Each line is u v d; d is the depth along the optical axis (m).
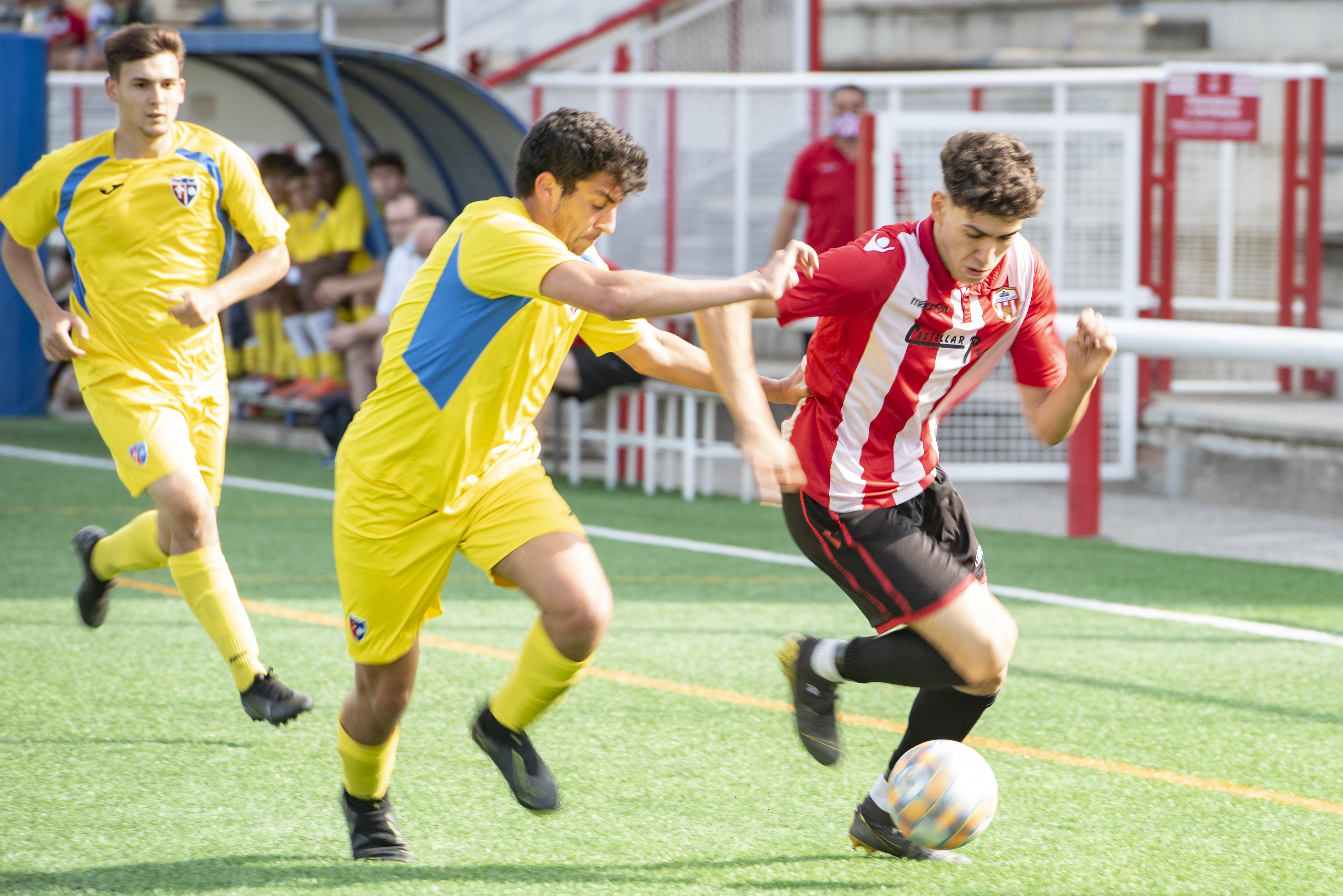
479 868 10.91
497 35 45.47
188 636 18.25
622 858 11.19
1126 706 15.98
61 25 57.28
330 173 36.59
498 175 39.22
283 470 34.06
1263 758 14.19
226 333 42.00
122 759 13.36
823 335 11.23
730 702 15.84
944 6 53.94
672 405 32.31
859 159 31.20
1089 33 50.31
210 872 10.71
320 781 12.88
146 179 14.64
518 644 18.25
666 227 37.72
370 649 10.47
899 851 11.12
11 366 41.84
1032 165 10.17
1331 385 35.56
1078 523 27.09
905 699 16.23
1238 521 29.27
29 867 10.73
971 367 11.32
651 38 44.19
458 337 9.88
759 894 10.52
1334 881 10.99
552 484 10.70
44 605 19.77
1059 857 11.41
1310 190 34.81
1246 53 46.66
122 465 14.23
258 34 34.66
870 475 11.29
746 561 24.47
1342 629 19.92
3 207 14.94
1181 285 37.03
